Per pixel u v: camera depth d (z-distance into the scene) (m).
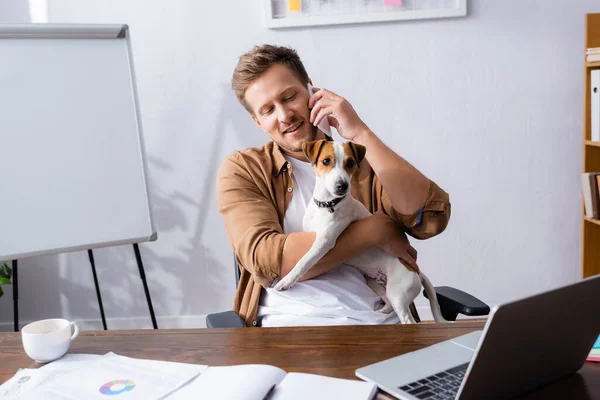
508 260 2.67
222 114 2.60
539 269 2.68
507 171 2.61
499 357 0.68
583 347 0.80
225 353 0.96
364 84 2.56
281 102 1.38
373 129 2.59
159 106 2.60
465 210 2.64
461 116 2.57
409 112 2.57
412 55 2.53
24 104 1.90
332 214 1.28
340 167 1.24
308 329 1.06
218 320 1.26
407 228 1.42
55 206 1.95
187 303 2.74
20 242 1.91
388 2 2.46
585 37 2.34
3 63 1.87
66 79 1.96
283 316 1.35
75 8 2.54
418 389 0.78
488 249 2.66
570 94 2.54
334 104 1.36
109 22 2.54
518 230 2.65
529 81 2.53
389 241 1.32
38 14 2.54
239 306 1.47
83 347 1.02
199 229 2.68
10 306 2.71
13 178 1.89
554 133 2.57
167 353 0.98
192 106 2.60
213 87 2.58
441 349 0.92
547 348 0.74
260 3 2.51
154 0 2.53
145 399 0.80
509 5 2.48
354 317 1.33
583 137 2.41
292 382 0.82
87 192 2.00
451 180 2.62
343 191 1.23
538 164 2.60
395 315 1.39
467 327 1.03
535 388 0.79
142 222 2.10
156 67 2.58
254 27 2.54
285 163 1.45
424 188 1.34
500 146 2.59
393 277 1.35
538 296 0.66
